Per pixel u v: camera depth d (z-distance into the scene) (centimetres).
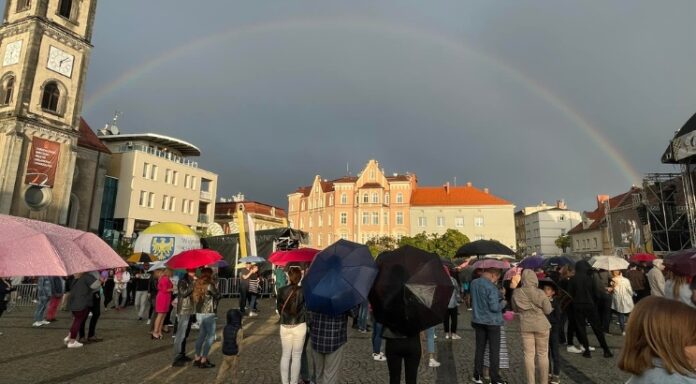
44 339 1193
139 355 1011
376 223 7731
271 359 982
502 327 804
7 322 1516
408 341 578
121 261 387
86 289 1108
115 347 1103
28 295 2156
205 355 905
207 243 2967
